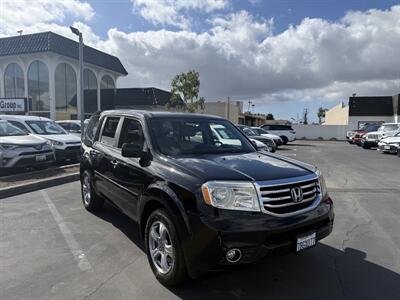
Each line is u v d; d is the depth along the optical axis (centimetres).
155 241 371
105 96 3722
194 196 317
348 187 886
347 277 370
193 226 311
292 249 324
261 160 400
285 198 328
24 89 3281
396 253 437
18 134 1032
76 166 1102
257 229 301
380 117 4438
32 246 455
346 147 2675
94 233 505
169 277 339
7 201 695
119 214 602
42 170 1010
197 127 475
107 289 343
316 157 1770
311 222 334
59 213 609
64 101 3294
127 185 441
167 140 429
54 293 334
